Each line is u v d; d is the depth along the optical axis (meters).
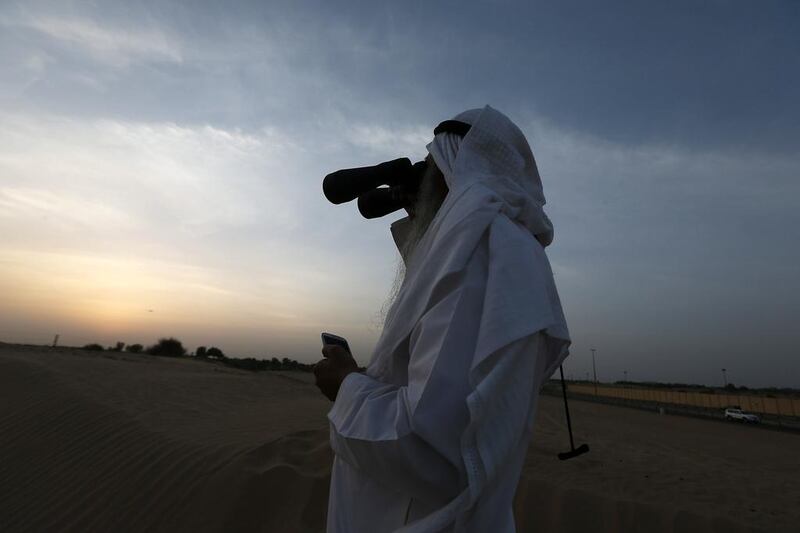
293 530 4.14
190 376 15.24
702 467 8.45
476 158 1.11
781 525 4.62
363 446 0.80
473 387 0.75
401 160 1.31
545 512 4.49
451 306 0.83
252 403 10.95
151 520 4.66
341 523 0.98
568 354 1.02
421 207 1.24
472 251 0.89
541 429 11.78
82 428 7.25
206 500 4.65
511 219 1.01
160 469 5.42
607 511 4.46
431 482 0.77
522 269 0.86
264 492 4.57
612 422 22.31
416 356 0.83
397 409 0.78
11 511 5.39
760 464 12.61
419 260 1.02
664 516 4.43
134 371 14.27
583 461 6.41
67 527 4.93
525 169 1.26
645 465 7.28
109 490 5.35
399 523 0.87
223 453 5.40
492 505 0.81
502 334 0.77
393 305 1.02
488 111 1.17
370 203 1.35
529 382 0.81
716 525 4.34
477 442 0.72
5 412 8.57
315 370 1.09
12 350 20.58
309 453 5.25
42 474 6.12
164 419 7.42
